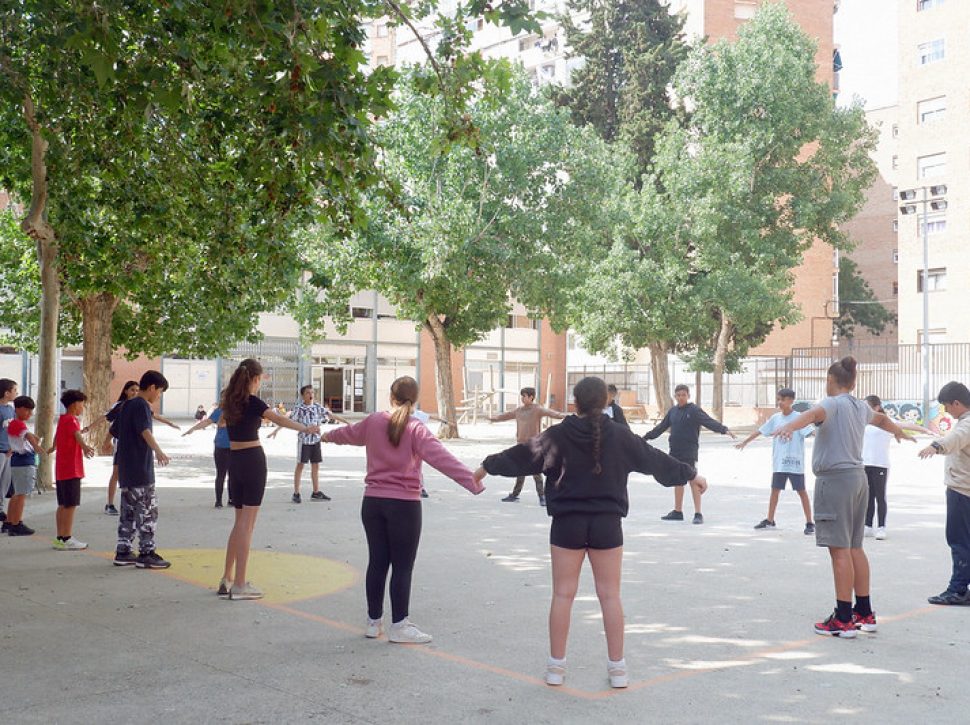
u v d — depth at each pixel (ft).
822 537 23.27
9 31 35.94
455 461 21.04
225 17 26.66
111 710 16.88
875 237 234.17
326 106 25.59
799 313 134.72
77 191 47.03
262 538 37.99
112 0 27.12
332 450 96.17
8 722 16.19
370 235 99.14
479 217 100.53
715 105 127.13
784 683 19.07
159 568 31.17
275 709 17.01
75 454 34.91
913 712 17.29
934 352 145.69
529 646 21.72
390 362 176.65
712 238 125.59
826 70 188.14
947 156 161.17
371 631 22.25
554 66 209.97
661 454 19.27
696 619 24.68
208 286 53.52
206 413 149.89
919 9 165.48
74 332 81.00
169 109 27.22
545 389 194.80
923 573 31.78
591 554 19.11
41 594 26.99
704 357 134.41
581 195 108.47
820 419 23.36
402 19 31.04
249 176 33.09
